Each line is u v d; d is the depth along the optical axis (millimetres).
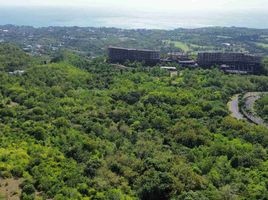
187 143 161625
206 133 168125
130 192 120250
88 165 132875
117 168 134000
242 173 133125
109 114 193750
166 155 143875
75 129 170625
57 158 134875
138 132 175000
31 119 176750
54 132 160250
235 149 150625
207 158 143125
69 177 122438
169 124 180875
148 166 132000
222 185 125188
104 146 152125
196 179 123125
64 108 197750
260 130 173375
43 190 114750
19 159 129375
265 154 148750
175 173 126000
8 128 159875
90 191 116500
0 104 191000
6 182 117188
